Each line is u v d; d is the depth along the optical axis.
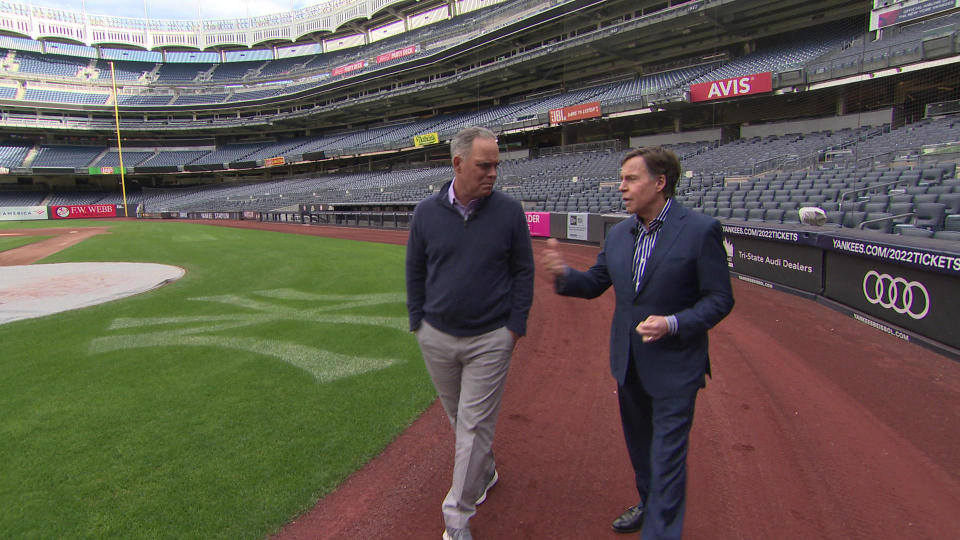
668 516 1.95
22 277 10.65
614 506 2.66
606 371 4.69
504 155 36.16
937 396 3.82
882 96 19.33
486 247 2.22
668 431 2.01
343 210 33.78
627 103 24.48
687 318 1.91
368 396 4.04
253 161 48.69
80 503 2.60
